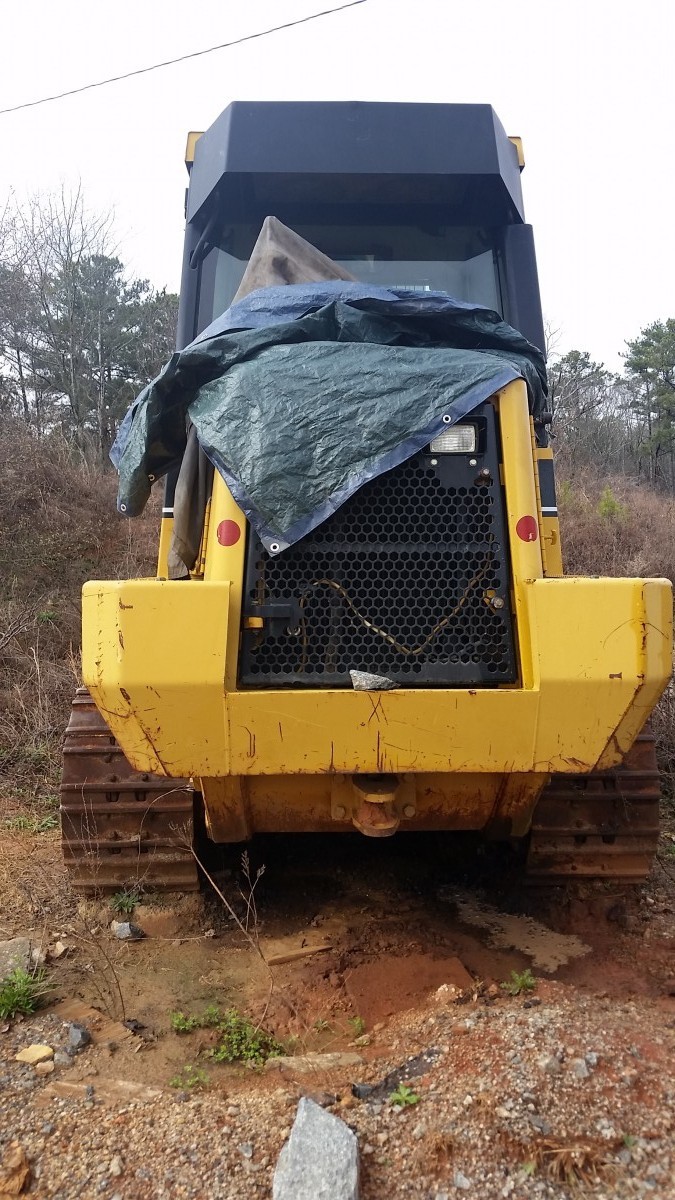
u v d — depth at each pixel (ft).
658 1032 8.33
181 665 8.63
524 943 11.12
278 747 8.81
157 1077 8.38
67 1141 7.19
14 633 24.95
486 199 14.88
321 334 10.37
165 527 12.48
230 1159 6.86
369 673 8.98
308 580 9.27
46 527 38.01
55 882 13.14
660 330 117.19
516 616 9.25
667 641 9.05
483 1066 7.64
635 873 11.85
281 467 9.14
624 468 106.01
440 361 9.75
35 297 68.44
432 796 10.46
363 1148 6.87
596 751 8.93
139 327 79.15
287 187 14.75
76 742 11.85
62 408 71.10
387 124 14.57
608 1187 6.31
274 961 10.84
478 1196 6.29
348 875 13.43
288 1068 8.46
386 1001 9.78
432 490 9.48
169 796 11.63
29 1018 9.43
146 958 10.94
